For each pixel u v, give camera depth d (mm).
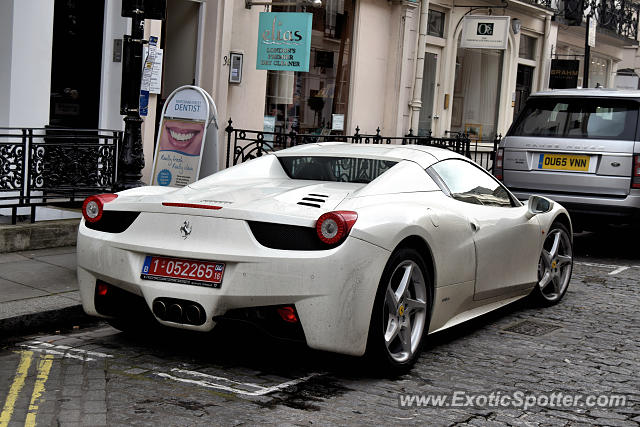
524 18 22547
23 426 4387
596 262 11344
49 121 10742
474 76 20984
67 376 5297
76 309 6746
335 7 15844
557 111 11328
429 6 18688
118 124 11242
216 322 5227
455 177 6707
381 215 5324
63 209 10102
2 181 8852
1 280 7531
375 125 17422
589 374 5988
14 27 9836
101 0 11273
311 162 6574
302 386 5273
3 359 5660
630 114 10859
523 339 6914
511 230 7090
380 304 5273
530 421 4883
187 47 12883
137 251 5410
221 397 4969
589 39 21109
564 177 11039
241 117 13508
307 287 4980
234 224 5156
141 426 4434
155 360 5703
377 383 5438
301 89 15312
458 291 6285
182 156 9258
